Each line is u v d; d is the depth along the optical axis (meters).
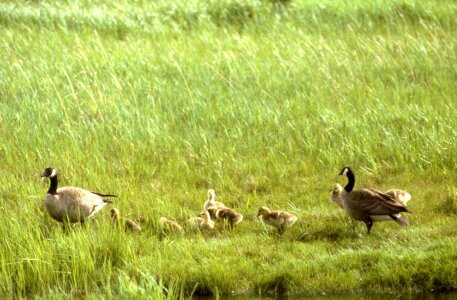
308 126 52.75
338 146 50.28
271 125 54.03
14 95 58.75
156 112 56.12
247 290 35.12
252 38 75.75
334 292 34.75
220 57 67.81
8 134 52.53
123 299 31.69
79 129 52.62
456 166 46.72
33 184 45.28
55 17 79.19
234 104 56.75
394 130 51.28
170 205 43.16
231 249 37.94
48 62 65.69
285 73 63.91
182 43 73.56
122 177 47.34
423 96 58.38
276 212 39.97
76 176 46.91
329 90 59.97
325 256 36.56
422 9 81.75
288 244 38.47
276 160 49.69
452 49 68.50
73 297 34.19
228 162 49.44
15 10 80.12
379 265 35.47
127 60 67.12
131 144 50.72
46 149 50.38
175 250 37.75
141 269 35.53
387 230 39.75
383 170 47.56
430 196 43.53
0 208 40.69
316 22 79.38
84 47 69.88
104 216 41.62
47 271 35.09
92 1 87.06
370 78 62.84
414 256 35.88
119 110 55.59
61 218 39.28
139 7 85.25
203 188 46.88
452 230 38.94
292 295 34.56
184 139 52.38
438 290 34.69
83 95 58.88
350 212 39.44
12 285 34.81
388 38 73.06
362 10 82.69
